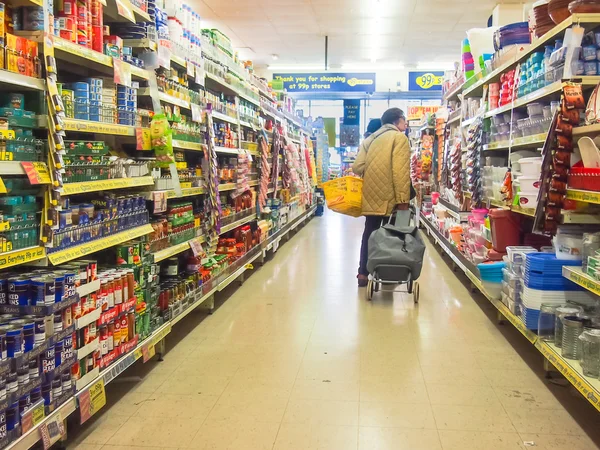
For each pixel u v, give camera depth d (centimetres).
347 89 1277
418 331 389
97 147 263
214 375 307
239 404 269
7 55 192
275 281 564
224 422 250
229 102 536
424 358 334
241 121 555
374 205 511
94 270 239
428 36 1153
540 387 290
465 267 504
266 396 278
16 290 201
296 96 1507
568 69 296
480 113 511
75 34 243
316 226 1094
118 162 284
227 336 379
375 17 1014
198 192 408
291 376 305
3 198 199
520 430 241
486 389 287
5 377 179
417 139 1100
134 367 321
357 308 454
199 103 416
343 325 404
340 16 1011
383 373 309
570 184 280
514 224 415
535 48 365
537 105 364
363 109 2100
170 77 365
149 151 348
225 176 498
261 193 632
